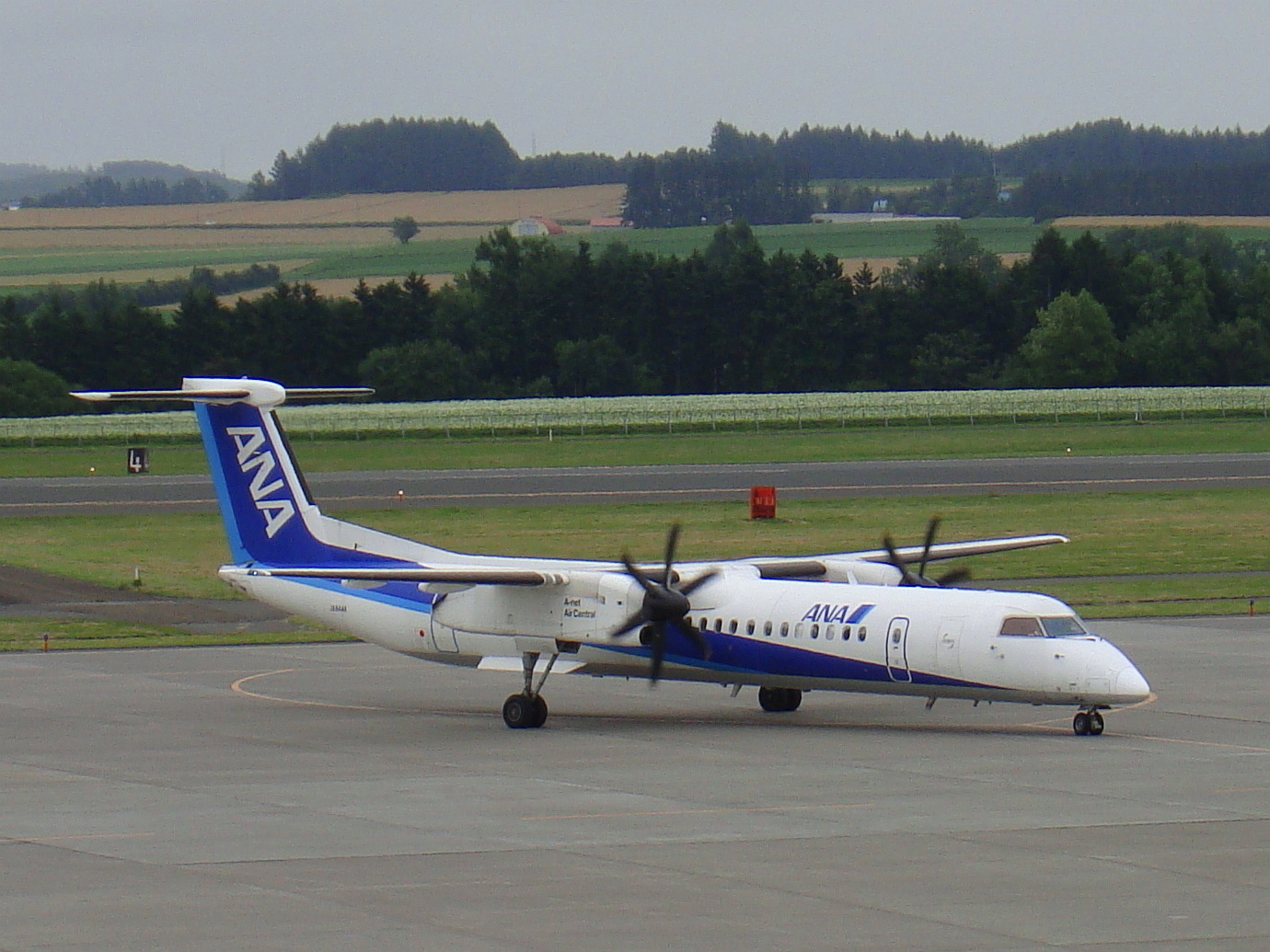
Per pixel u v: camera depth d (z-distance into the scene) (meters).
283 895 71.38
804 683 124.00
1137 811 89.38
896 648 119.00
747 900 70.19
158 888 72.75
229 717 129.88
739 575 131.38
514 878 74.44
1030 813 89.00
